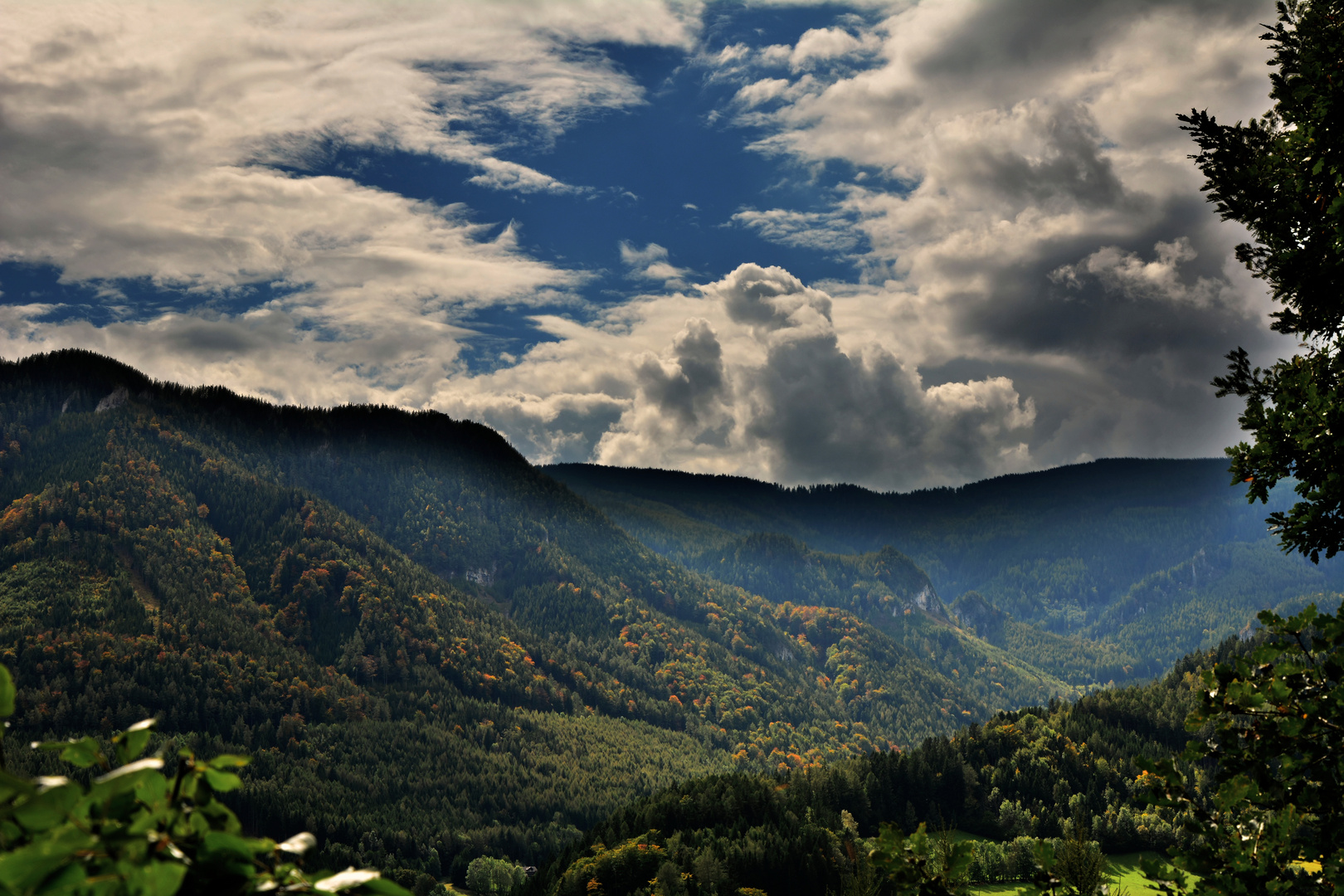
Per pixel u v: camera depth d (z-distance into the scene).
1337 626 8.80
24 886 3.42
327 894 4.08
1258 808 9.13
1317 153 13.22
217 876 3.97
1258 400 13.45
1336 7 12.98
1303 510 12.48
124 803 3.95
